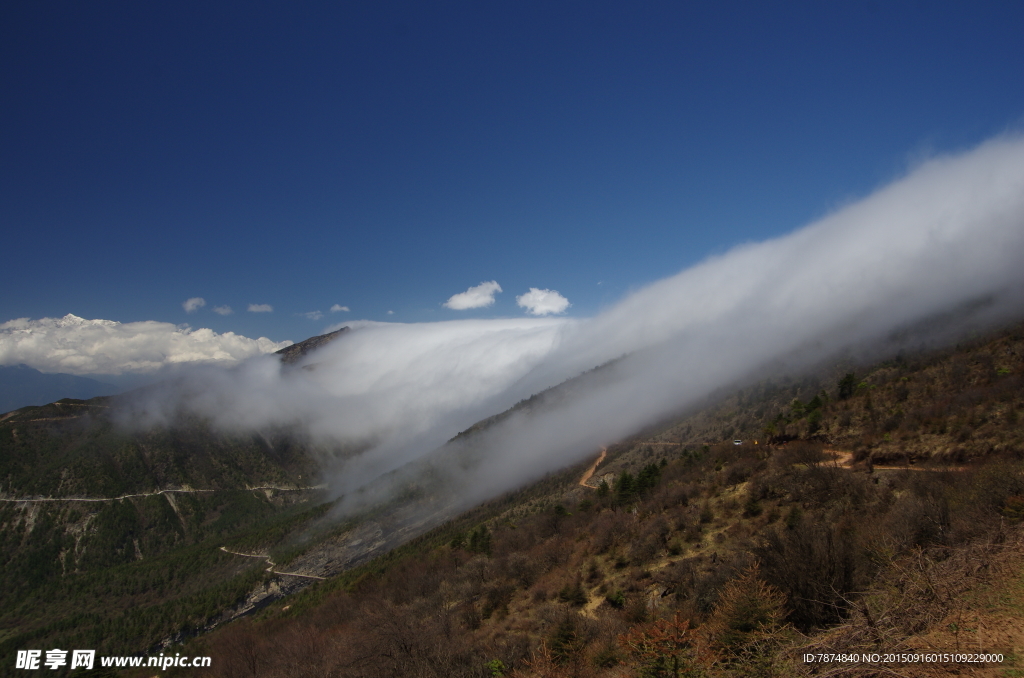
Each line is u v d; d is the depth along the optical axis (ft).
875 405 195.31
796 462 159.84
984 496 64.54
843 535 58.70
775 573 54.39
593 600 116.57
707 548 121.08
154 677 175.94
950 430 138.51
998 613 35.29
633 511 191.62
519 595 137.80
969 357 203.92
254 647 146.82
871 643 35.83
